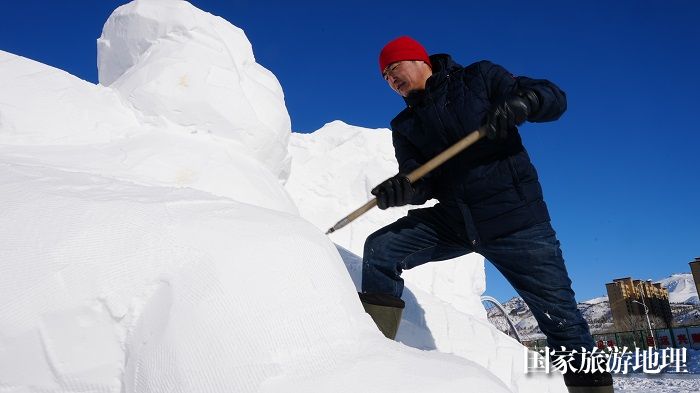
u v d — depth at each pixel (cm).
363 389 81
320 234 119
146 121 186
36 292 88
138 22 217
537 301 173
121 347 90
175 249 97
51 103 168
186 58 199
